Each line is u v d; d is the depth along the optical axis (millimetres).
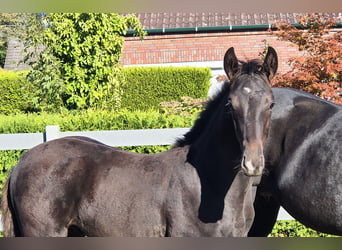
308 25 8422
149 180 3914
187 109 9562
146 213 3850
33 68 10586
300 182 4301
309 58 7797
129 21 10969
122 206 3900
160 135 5707
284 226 5863
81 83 10055
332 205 4105
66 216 4039
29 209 4043
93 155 4160
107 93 10445
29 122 6918
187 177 3822
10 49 21984
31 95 11469
